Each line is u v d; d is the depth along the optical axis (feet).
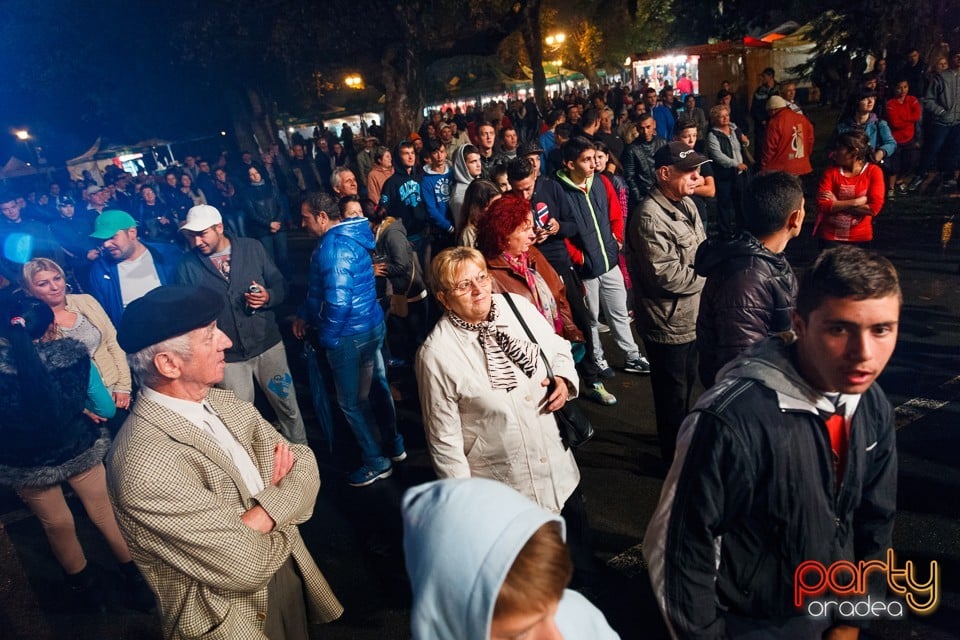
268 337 13.33
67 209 28.40
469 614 3.02
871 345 4.50
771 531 5.20
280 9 52.11
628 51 130.00
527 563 3.07
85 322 11.78
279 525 6.37
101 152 80.69
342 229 12.57
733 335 8.36
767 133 27.25
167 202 47.73
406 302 17.83
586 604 4.20
